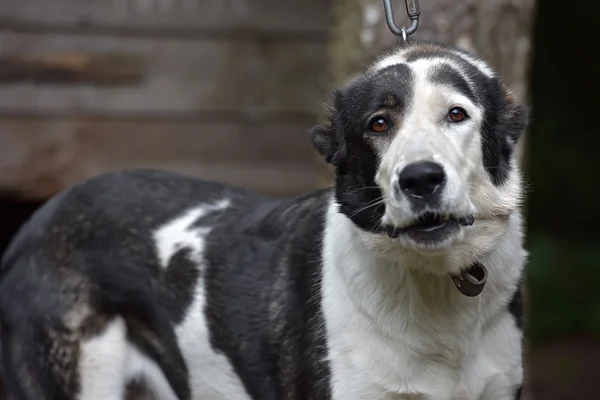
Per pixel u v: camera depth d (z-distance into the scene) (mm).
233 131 9281
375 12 6762
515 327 4637
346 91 4629
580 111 12375
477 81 4477
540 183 12133
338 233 4641
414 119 4242
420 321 4441
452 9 6625
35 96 9023
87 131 9109
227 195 5387
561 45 12477
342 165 4559
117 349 5215
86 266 5262
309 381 4605
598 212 12164
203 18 9195
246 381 4914
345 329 4512
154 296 5172
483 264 4453
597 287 11047
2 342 5484
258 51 9266
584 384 9859
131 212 5316
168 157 9219
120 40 9125
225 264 5035
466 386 4512
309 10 9273
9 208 9320
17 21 8992
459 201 3996
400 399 4496
